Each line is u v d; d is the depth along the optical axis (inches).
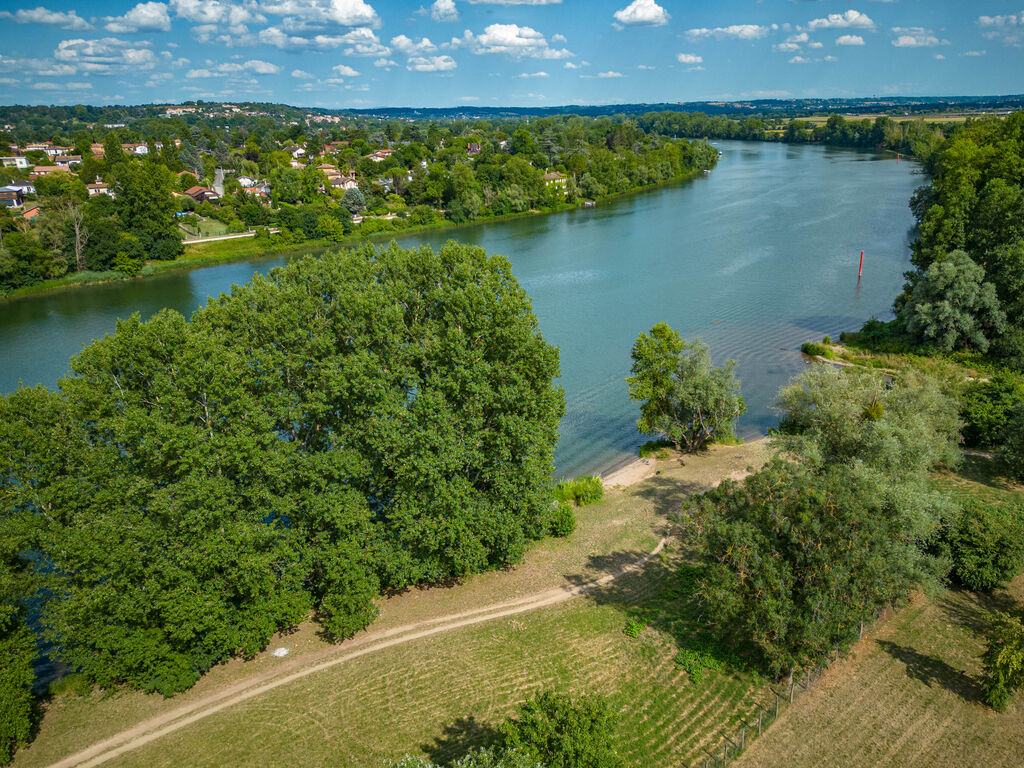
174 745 1208.2
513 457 1728.6
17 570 1289.4
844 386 1889.8
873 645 1364.4
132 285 5255.9
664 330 2390.5
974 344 3011.8
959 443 2217.0
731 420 2418.8
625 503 2089.1
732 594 1226.0
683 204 7824.8
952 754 1109.1
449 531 1536.7
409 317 1748.3
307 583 1683.1
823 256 5128.0
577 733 945.5
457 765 918.4
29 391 1362.0
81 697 1348.4
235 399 1470.2
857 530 1229.1
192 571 1346.0
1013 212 3080.7
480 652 1423.5
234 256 6038.4
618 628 1475.1
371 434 1566.2
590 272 5009.8
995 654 1189.1
